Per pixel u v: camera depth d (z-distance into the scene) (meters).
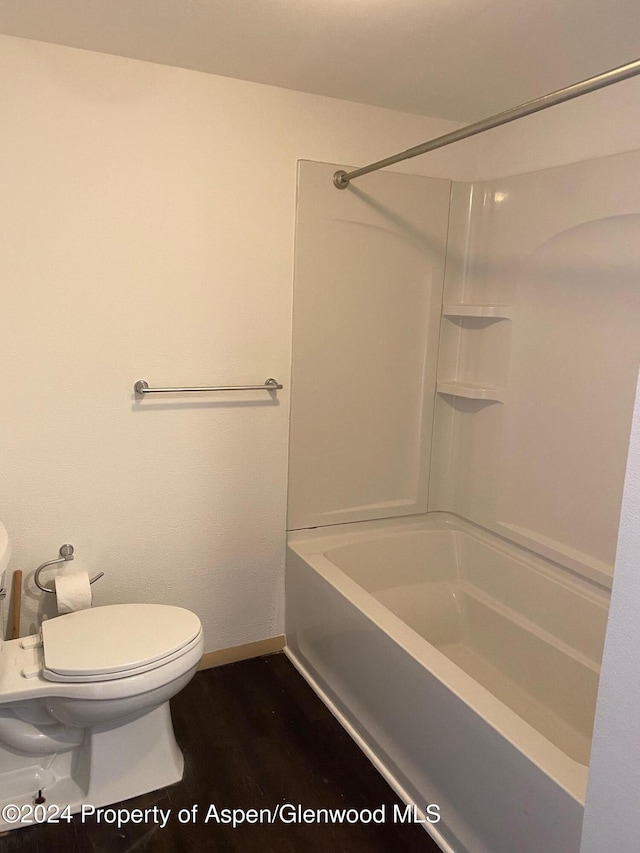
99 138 2.02
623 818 1.15
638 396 1.07
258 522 2.56
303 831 1.79
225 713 2.28
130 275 2.15
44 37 1.86
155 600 2.42
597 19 1.61
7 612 2.16
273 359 2.45
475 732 1.59
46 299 2.04
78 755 1.95
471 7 1.56
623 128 2.06
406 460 2.81
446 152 2.62
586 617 2.17
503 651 2.46
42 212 1.99
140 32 1.80
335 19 1.66
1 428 2.05
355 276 2.53
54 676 1.72
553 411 2.34
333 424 2.62
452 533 2.79
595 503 2.20
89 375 2.15
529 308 2.42
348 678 2.21
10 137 1.90
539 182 2.34
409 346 2.70
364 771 2.02
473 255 2.70
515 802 1.48
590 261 2.16
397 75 2.07
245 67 2.06
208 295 2.29
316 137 2.35
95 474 2.22
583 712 2.09
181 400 2.31
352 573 2.61
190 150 2.16
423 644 1.87
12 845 1.74
